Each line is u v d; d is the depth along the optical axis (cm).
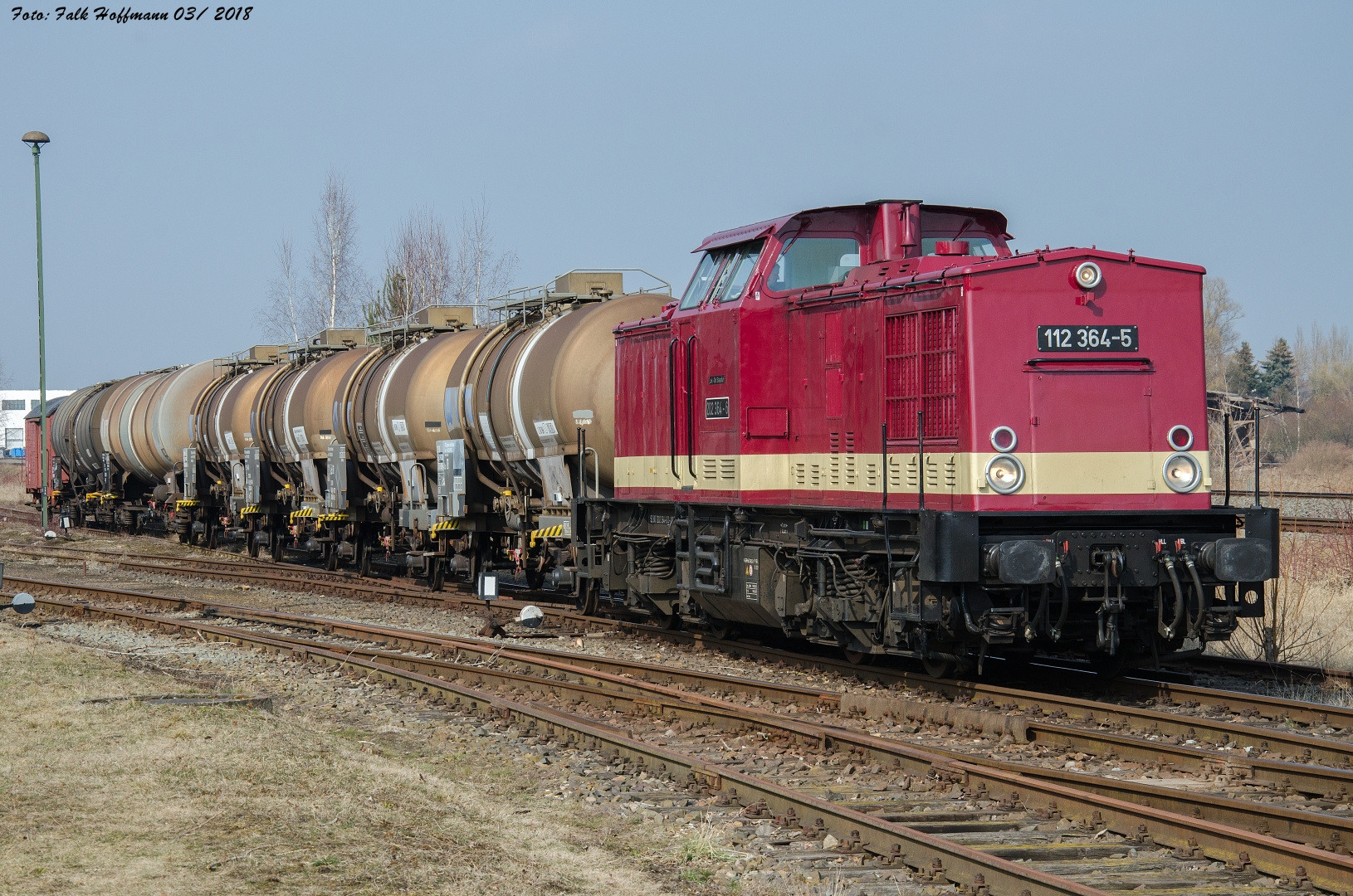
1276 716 1464
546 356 2519
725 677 1686
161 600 2716
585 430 2406
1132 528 1588
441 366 3069
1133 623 1634
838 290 1775
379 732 1462
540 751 1349
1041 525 1569
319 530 3719
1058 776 1120
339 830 987
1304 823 953
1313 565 2666
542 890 870
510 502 2794
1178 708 1529
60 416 6016
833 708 1534
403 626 2461
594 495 2469
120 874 880
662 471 2148
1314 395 13400
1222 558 1522
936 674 1722
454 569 3612
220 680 1753
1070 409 1561
